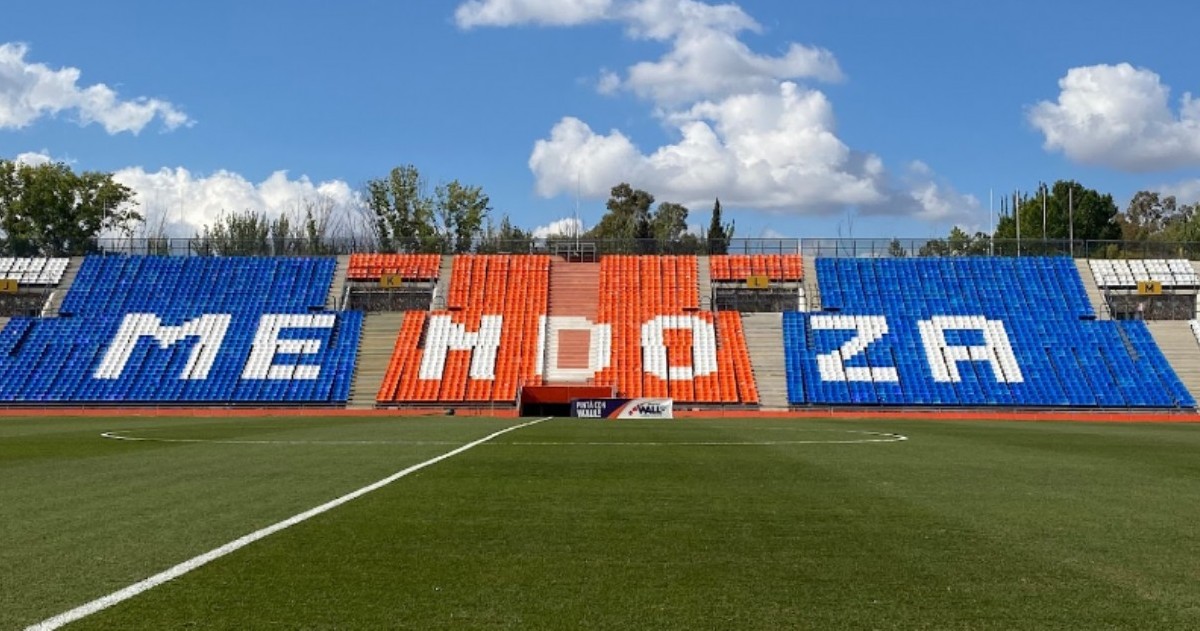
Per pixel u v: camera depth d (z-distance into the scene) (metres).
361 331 66.06
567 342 65.25
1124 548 11.26
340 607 8.43
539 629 7.83
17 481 17.61
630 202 139.25
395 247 81.88
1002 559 10.61
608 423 41.31
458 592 8.98
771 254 73.00
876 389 60.31
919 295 68.62
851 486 16.94
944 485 17.25
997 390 60.06
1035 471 20.09
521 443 26.97
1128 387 60.00
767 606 8.58
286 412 57.50
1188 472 20.19
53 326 65.88
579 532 12.04
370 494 15.48
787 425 40.41
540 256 74.31
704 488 16.47
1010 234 119.25
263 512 13.55
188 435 31.55
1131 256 73.00
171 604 8.52
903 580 9.59
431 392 60.53
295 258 73.56
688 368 62.56
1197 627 8.04
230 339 65.00
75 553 10.68
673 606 8.55
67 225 93.62
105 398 59.50
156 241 75.00
